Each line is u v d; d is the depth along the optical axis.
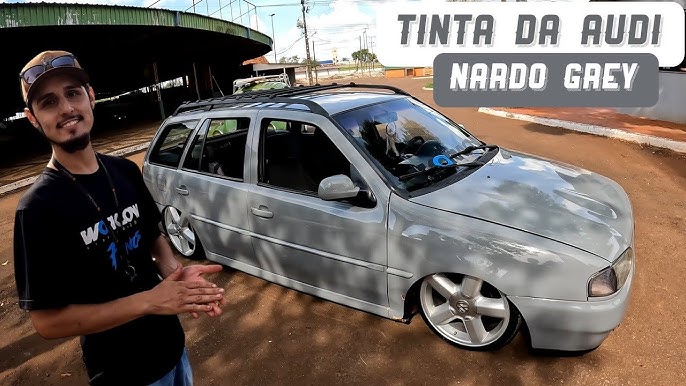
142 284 1.57
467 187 2.85
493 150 3.60
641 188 5.69
